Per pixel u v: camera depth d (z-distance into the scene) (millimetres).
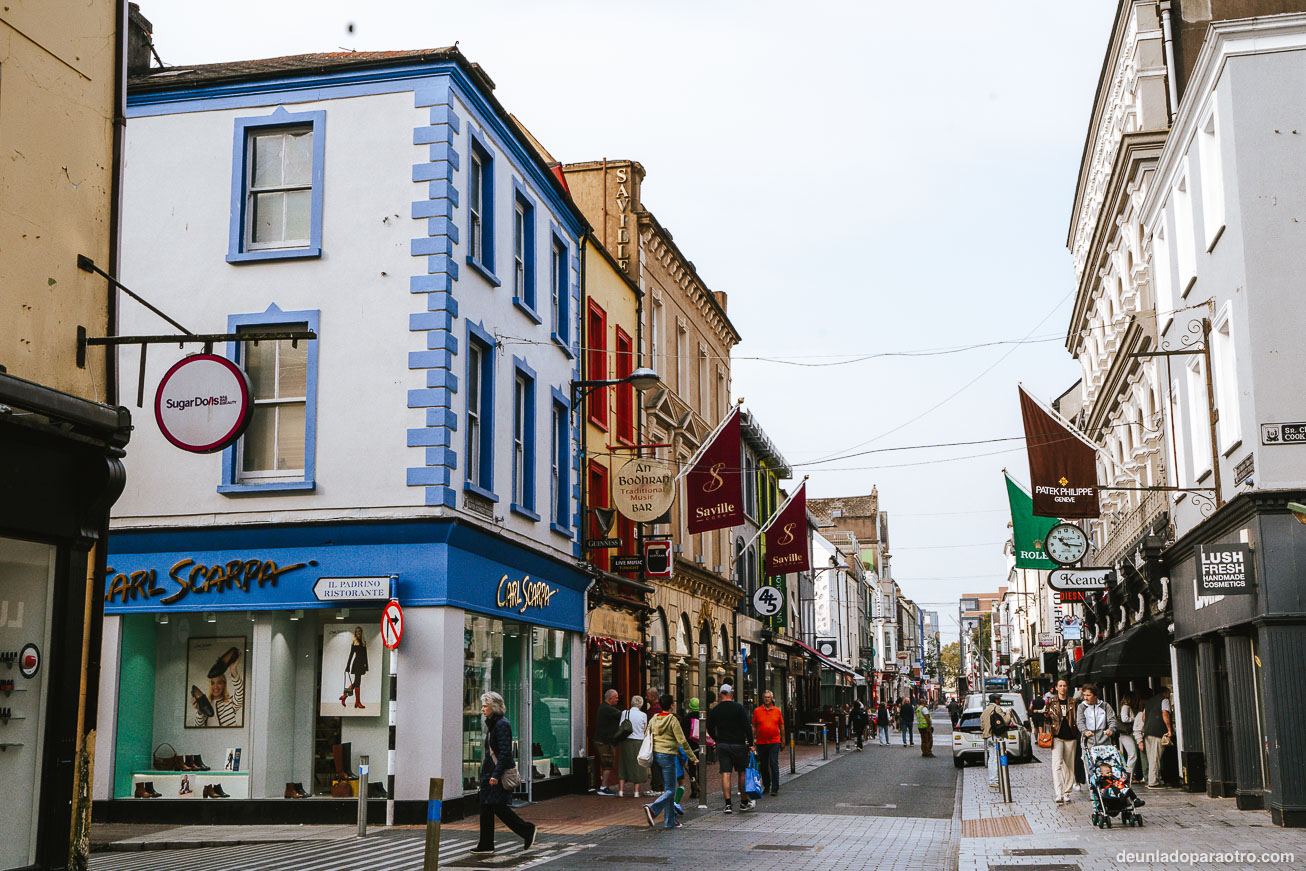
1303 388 16219
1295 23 16906
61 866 9578
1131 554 27047
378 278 17750
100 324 10484
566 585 22891
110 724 17516
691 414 33219
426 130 17922
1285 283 16500
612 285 27219
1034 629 72125
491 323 19594
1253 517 16219
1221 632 17922
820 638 60625
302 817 16922
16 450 9305
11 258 9500
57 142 10094
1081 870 11750
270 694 17344
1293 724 15453
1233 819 16109
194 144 18469
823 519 108125
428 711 16750
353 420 17500
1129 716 25266
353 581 16891
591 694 24391
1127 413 29500
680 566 31188
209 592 17562
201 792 17234
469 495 18266
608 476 26312
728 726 18734
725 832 15789
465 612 17938
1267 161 16812
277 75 18281
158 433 17906
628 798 21531
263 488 17406
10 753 9305
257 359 18016
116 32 10906
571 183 29719
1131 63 28125
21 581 9492
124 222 18438
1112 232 29219
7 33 9633
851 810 19266
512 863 12742
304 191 18281
